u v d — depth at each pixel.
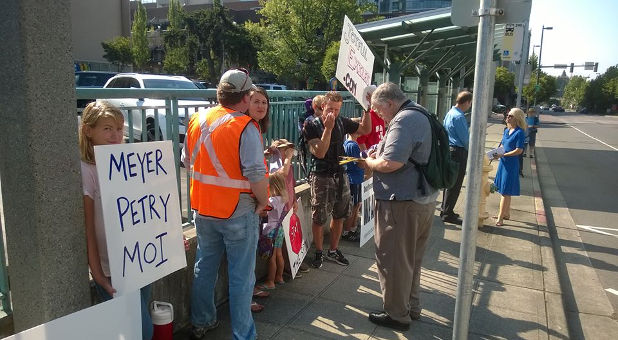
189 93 3.47
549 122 45.97
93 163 2.36
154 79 10.60
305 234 4.59
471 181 2.63
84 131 2.34
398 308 3.49
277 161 4.02
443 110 13.90
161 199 2.49
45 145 2.05
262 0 36.41
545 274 4.82
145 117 3.18
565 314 4.03
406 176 3.25
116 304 2.10
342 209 4.59
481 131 2.56
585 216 8.21
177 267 2.61
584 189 10.84
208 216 2.86
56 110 2.07
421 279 4.54
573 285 5.10
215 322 3.35
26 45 1.92
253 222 2.91
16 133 2.02
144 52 49.72
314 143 4.21
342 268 4.66
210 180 2.83
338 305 3.88
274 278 4.16
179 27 57.81
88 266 2.37
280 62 33.31
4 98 2.01
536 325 3.77
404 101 3.32
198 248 3.08
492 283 4.56
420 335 3.48
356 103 7.09
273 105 4.82
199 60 51.19
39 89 1.99
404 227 3.32
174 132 3.41
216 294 3.77
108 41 49.25
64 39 2.07
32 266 2.14
